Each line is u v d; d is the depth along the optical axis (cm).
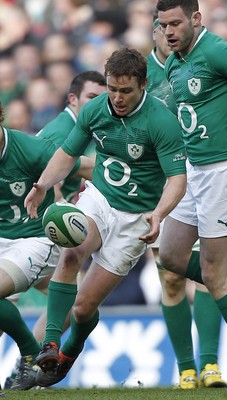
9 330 2312
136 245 2192
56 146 2302
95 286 2183
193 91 2189
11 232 2309
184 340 2594
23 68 4969
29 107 4825
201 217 2258
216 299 2270
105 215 2177
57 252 2325
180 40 2142
